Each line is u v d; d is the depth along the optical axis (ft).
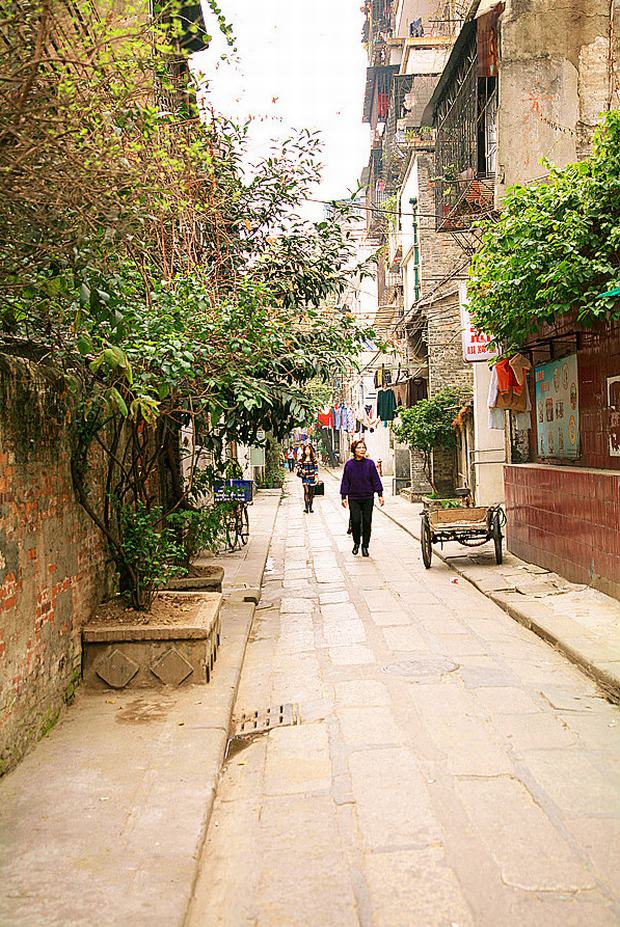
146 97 20.02
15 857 12.09
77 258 15.85
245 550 49.11
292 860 12.35
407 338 84.38
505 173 39.78
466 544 40.86
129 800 14.07
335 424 168.14
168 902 10.80
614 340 30.09
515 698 19.74
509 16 39.65
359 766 15.84
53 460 18.51
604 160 27.12
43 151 14.46
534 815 13.51
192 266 26.68
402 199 85.92
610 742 16.78
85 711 18.88
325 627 28.60
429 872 11.78
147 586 22.56
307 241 35.22
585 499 31.58
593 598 29.84
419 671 22.33
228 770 16.28
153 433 27.22
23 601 16.25
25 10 12.81
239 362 24.64
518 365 40.42
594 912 10.68
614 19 39.19
